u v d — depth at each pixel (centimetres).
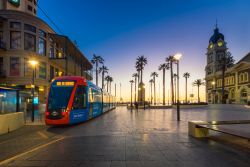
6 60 3225
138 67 7356
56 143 872
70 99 1467
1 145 852
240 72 6366
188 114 2550
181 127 1315
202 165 563
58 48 4322
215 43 8256
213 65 8244
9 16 3241
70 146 809
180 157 640
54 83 1538
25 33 3347
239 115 2350
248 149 725
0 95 2083
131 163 588
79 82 1588
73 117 1459
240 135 681
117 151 719
